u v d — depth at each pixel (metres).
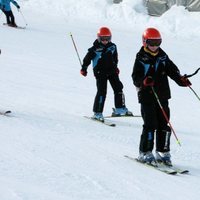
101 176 7.20
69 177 6.96
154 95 8.05
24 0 38.47
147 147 8.15
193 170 8.20
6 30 26.36
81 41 24.55
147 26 32.25
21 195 5.98
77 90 14.59
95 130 10.22
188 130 11.33
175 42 27.86
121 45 24.53
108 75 11.34
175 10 32.59
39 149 8.26
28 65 17.77
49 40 24.11
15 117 10.48
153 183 7.21
